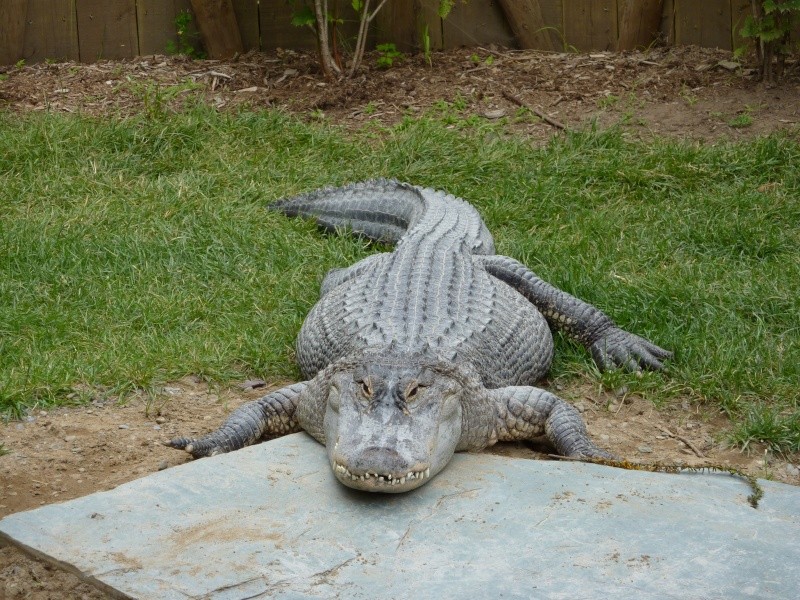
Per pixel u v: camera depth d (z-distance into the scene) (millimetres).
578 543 3930
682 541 3934
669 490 4145
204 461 4246
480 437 4402
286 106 6961
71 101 6922
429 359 4312
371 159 6469
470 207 5797
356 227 5969
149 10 7559
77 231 5715
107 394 4742
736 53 6855
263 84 7219
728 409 4715
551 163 6348
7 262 5477
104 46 7582
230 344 5008
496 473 4219
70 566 3865
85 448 4496
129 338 5023
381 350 4352
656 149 6406
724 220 5836
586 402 4832
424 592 3785
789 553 3898
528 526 3988
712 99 6852
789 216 5898
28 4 7473
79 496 4285
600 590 3785
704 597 3768
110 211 5902
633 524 3994
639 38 7527
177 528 3982
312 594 3785
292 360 5012
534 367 4848
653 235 5809
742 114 6695
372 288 4859
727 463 4504
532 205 6113
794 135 6453
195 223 5820
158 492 4109
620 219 5949
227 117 6664
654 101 6895
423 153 6465
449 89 7125
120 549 3912
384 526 3990
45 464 4418
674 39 7559
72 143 6387
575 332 5129
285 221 5996
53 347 4957
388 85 7191
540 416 4527
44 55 7582
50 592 3834
